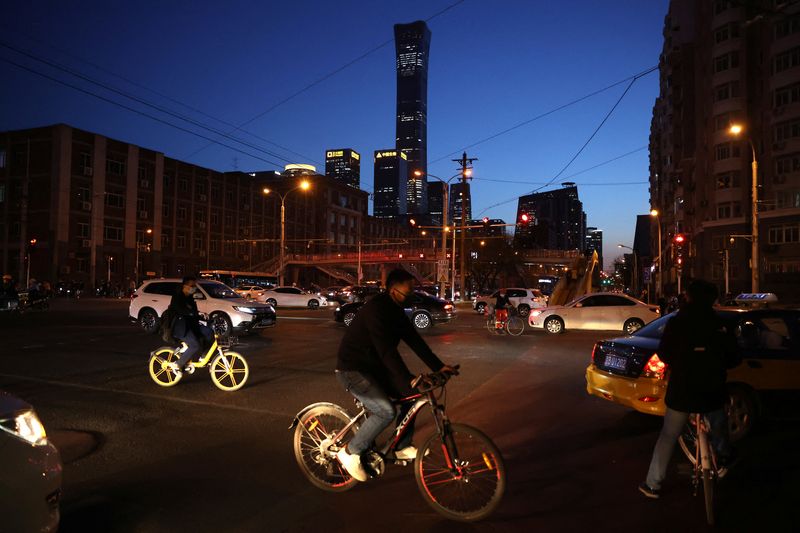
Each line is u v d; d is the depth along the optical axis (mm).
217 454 5852
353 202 106625
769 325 7074
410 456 4484
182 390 9078
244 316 17219
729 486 5098
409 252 74375
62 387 9180
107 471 5305
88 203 57281
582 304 20438
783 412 6574
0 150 57125
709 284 4559
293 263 79500
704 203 57500
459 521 4273
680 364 4504
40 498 3170
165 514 4352
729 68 53906
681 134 69375
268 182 84438
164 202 66000
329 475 4785
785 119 47938
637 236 126062
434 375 4305
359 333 4383
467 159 46062
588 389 7469
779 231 48438
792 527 4250
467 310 40188
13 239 56344
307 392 9000
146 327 18094
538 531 4133
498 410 8016
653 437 6633
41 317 25031
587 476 5301
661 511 4520
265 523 4211
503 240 72312
